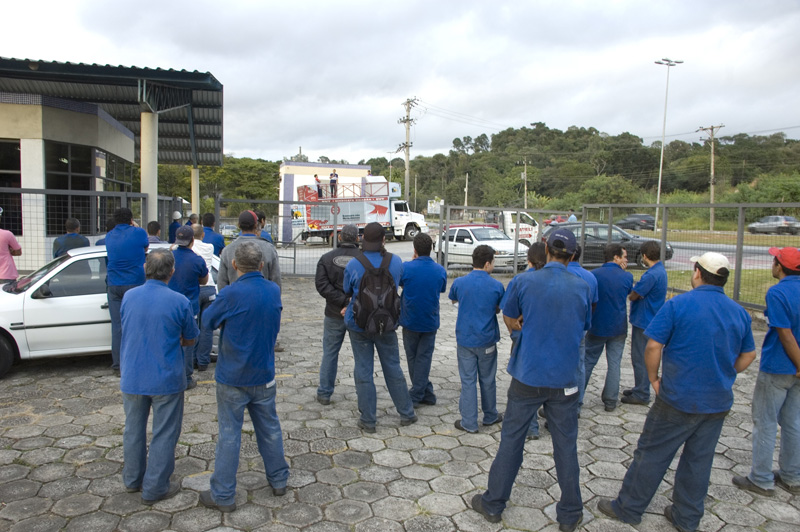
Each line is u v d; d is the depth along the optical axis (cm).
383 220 2700
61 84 1193
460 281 470
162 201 1368
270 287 345
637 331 541
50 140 1249
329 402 534
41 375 595
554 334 318
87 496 351
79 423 468
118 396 534
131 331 335
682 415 311
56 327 586
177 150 1819
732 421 510
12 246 697
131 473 350
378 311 436
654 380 323
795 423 373
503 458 327
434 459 418
